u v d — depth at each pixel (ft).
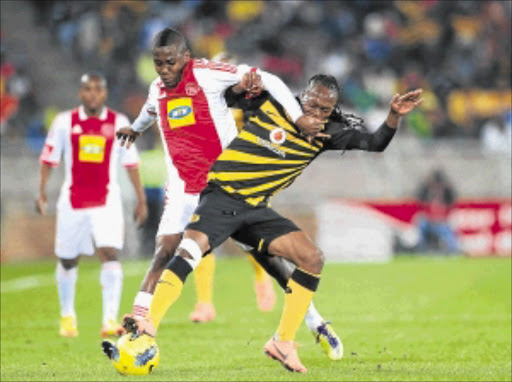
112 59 292.20
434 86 299.79
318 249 73.87
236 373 72.13
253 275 180.14
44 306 139.44
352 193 238.27
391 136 73.00
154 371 75.77
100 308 138.10
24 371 79.41
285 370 74.02
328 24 315.17
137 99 277.64
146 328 71.56
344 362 82.28
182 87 76.74
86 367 82.12
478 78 309.01
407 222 231.71
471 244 232.73
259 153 73.87
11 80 270.87
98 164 108.78
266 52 304.91
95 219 108.27
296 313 73.41
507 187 245.86
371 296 145.89
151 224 216.74
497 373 72.02
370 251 231.30
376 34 314.35
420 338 100.22
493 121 278.67
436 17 325.01
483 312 124.16
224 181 73.61
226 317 122.31
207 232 72.59
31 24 303.07
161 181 213.87
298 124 72.13
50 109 276.21
